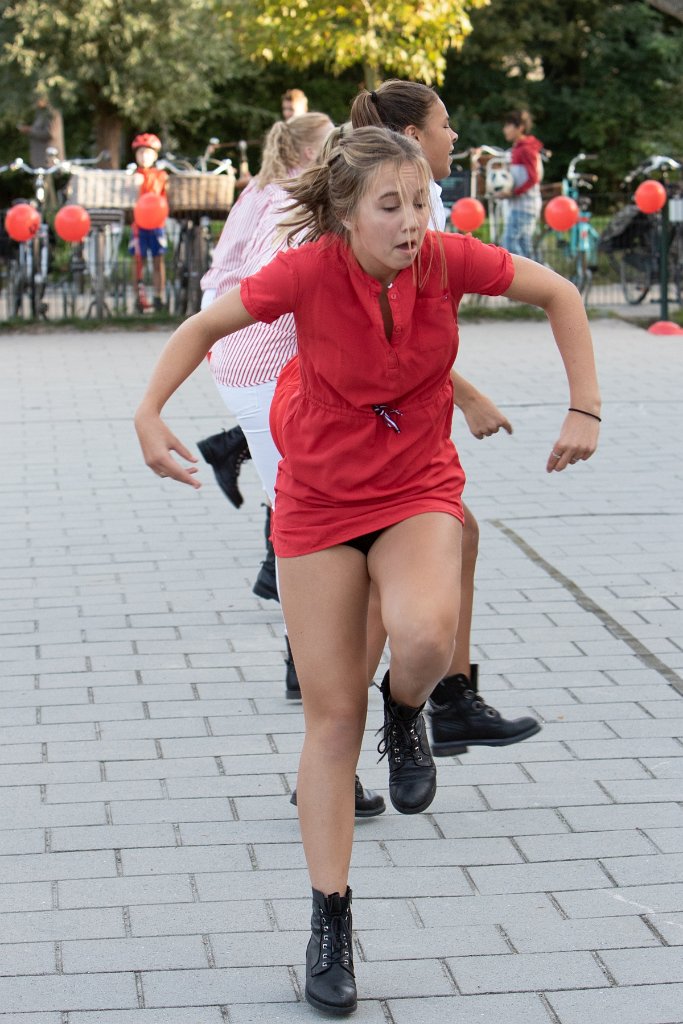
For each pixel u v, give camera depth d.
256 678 6.71
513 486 10.59
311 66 42.94
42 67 29.75
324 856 4.02
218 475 7.80
